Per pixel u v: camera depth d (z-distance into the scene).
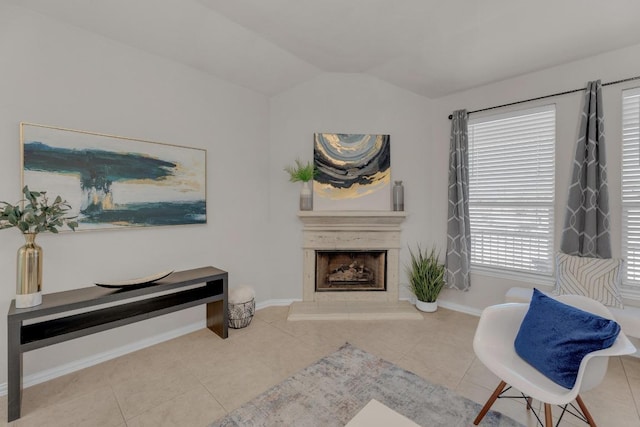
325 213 3.45
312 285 3.67
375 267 3.85
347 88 3.61
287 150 3.62
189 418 1.76
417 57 3.01
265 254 3.63
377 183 3.63
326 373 2.22
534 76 3.03
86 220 2.30
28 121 2.05
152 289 2.32
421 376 2.19
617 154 2.57
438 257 3.68
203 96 3.01
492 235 3.35
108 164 2.40
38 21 2.07
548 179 2.97
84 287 2.31
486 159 3.37
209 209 3.08
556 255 2.75
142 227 2.60
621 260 2.43
